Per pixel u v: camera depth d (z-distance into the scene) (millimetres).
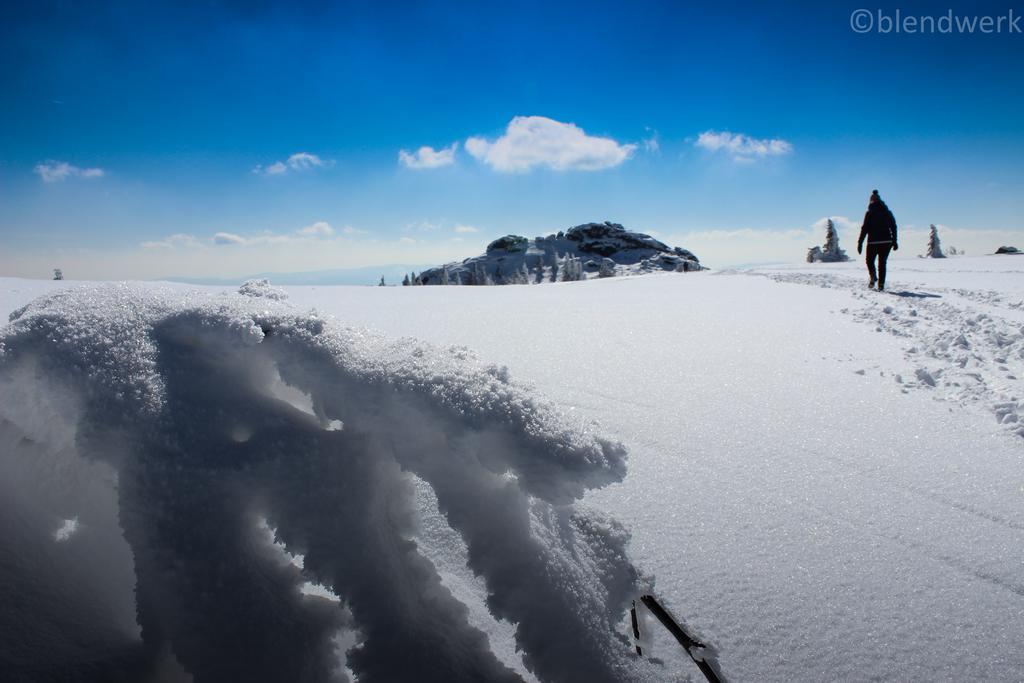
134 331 1591
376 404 1416
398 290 14578
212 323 1596
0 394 1540
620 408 4465
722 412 4367
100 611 1440
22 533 1465
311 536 1274
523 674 1523
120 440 1383
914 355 6180
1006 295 10375
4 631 1267
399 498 1418
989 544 2621
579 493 1269
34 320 1593
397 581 1295
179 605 1205
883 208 12266
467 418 1322
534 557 1306
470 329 7695
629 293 13031
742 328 7789
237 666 1169
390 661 1188
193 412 1421
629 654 1331
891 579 2367
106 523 1579
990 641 2031
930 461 3506
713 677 1352
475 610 1830
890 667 1925
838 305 10109
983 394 4738
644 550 2566
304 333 1579
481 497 1340
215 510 1282
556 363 5816
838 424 4125
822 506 2949
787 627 2096
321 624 1243
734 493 3080
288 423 1434
